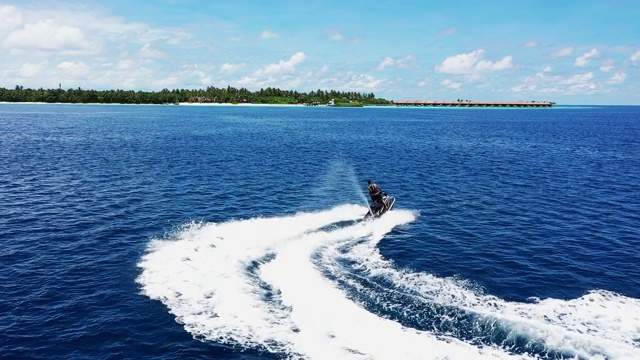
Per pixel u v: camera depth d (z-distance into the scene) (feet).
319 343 45.03
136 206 102.63
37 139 244.83
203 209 101.50
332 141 271.49
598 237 85.66
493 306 55.16
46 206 101.35
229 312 51.60
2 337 49.03
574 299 58.34
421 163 181.78
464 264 70.23
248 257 67.92
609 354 43.70
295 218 93.20
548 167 172.96
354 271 64.54
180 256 68.95
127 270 65.51
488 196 120.06
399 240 81.00
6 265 67.92
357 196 119.03
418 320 50.11
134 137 270.67
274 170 158.20
